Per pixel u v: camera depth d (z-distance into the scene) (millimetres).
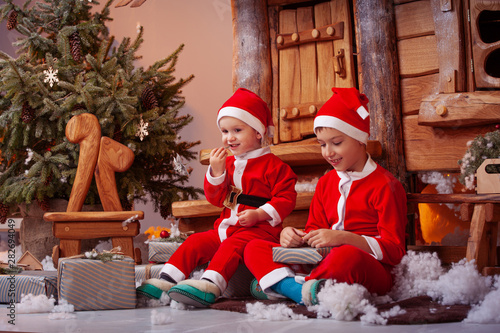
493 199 1740
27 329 1234
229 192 1884
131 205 3061
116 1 4266
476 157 1837
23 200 2887
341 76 2475
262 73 2633
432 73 2262
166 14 4230
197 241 1811
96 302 1584
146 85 3074
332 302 1329
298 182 2465
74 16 3098
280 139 2615
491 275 1719
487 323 1255
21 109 2795
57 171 2773
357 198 1701
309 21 2580
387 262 1572
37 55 3064
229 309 1533
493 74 2502
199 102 4129
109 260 1618
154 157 3230
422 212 2928
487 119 2023
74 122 2238
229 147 1907
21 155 3043
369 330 1171
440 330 1161
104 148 2219
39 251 2922
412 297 1543
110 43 3322
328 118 1692
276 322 1312
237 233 1791
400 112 2309
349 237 1529
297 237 1591
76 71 2977
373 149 2193
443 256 2086
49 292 1659
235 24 2705
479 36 2143
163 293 1702
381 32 2316
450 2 2176
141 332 1182
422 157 2254
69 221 2100
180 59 4176
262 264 1600
